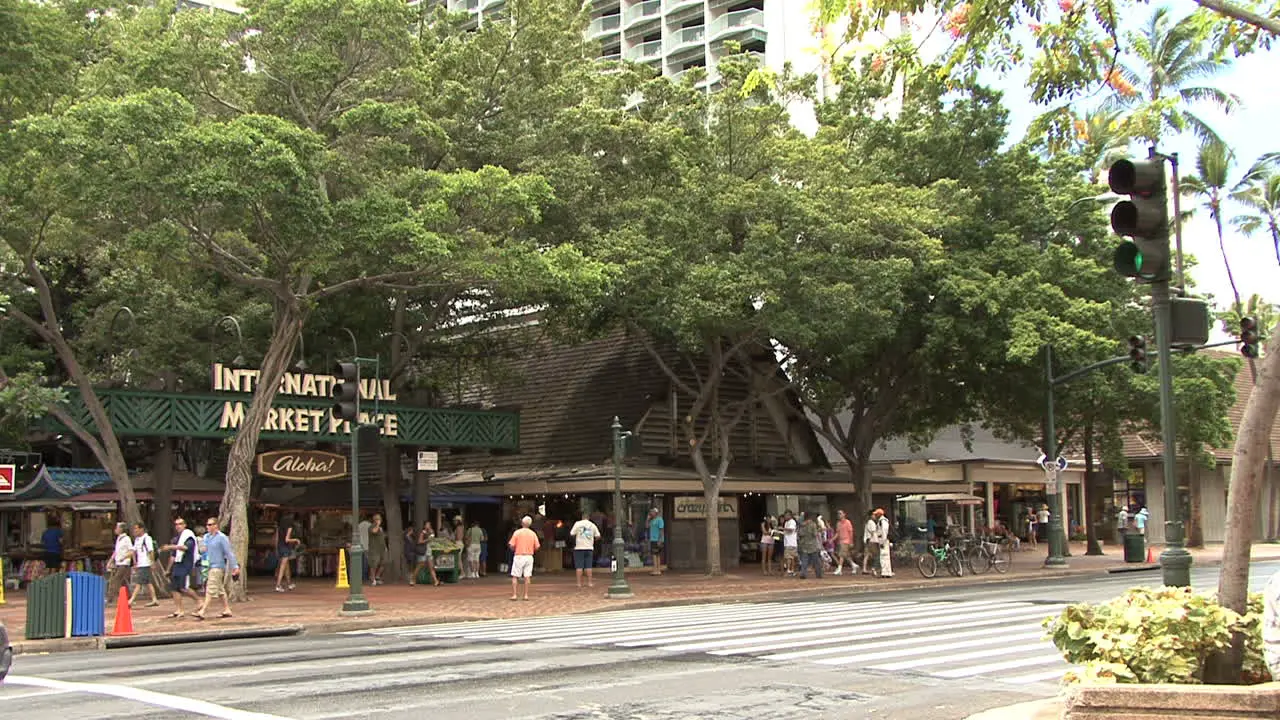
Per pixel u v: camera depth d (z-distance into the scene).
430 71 29.69
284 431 27.77
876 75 11.42
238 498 24.78
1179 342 8.49
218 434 26.84
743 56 30.20
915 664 13.07
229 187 20.25
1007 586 28.19
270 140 20.75
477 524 35.03
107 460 24.58
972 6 10.56
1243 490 7.18
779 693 11.06
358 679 12.30
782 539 34.22
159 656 15.59
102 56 26.06
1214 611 6.98
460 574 31.78
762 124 29.86
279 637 19.00
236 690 11.53
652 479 33.50
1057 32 10.84
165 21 25.81
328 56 24.09
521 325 38.56
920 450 47.72
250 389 27.47
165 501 27.55
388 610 22.58
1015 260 32.06
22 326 30.94
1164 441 8.62
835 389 36.31
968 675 12.18
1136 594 7.68
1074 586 27.44
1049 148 11.48
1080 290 33.00
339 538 36.19
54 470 29.86
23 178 21.69
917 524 43.16
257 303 31.97
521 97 30.73
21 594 27.61
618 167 30.19
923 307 32.75
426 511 32.62
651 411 36.44
